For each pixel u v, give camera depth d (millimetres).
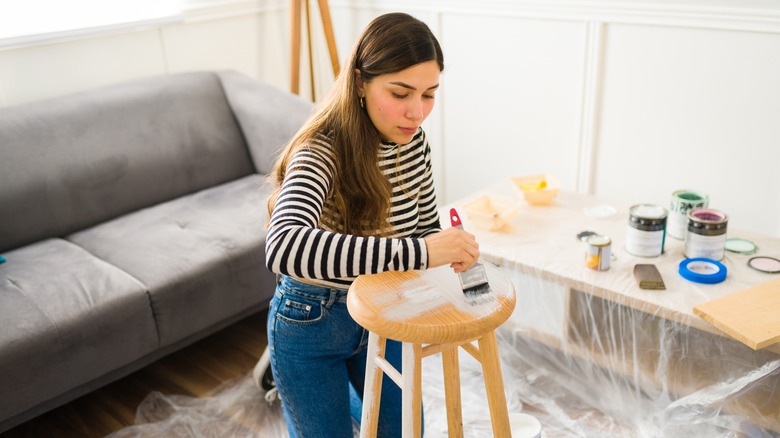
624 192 2486
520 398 1846
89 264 1913
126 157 2287
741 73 2084
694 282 1595
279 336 1192
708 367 1649
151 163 2342
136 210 2326
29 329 1628
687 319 1478
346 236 928
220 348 2203
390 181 1171
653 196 2418
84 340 1705
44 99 2268
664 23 2162
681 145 2285
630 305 1559
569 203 2072
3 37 2236
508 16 2516
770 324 1390
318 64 3236
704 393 1609
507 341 1979
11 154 2080
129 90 2400
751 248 1735
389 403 1291
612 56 2332
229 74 2684
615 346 1797
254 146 2568
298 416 1248
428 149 1259
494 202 2010
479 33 2641
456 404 1140
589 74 2387
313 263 910
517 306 1901
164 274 1876
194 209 2271
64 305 1717
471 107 2787
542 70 2518
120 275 1858
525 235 1870
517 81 2604
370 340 1071
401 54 982
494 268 1087
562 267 1686
